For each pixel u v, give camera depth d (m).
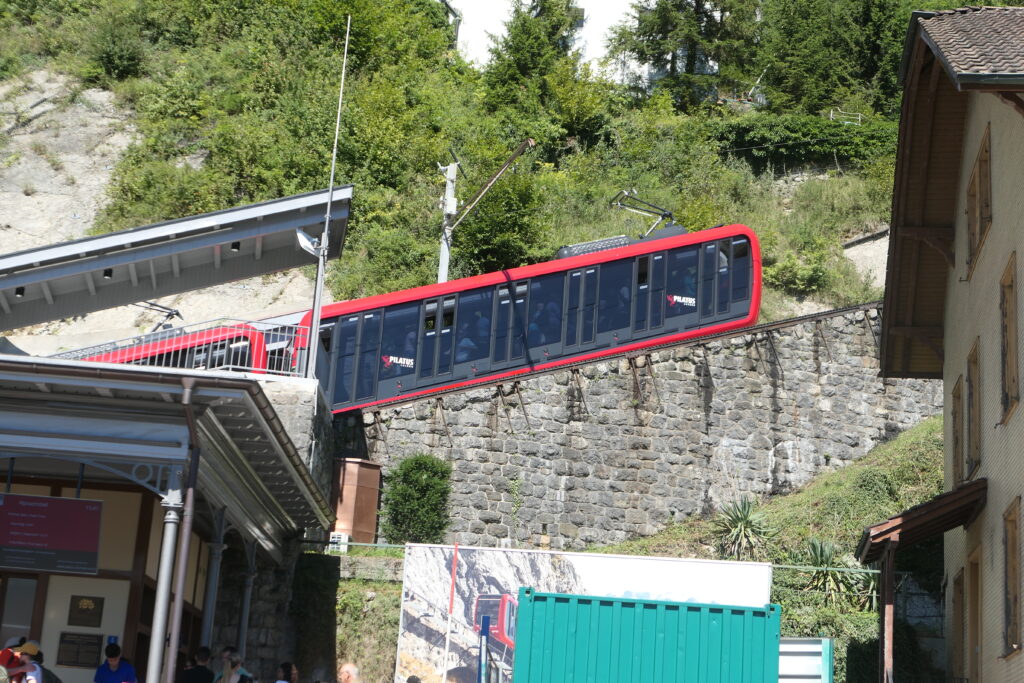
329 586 21.72
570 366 28.75
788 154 50.53
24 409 13.29
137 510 16.19
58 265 19.20
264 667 20.39
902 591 23.12
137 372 12.79
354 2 50.06
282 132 42.78
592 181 47.09
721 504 29.44
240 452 15.31
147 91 45.00
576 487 28.06
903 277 21.06
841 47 57.56
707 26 57.97
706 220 44.84
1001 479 15.70
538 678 15.15
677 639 15.23
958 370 19.70
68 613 15.81
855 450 31.47
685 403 29.80
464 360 27.83
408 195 41.97
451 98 49.31
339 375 26.88
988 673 16.14
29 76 45.53
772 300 42.53
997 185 16.36
